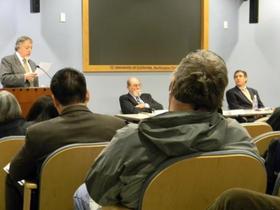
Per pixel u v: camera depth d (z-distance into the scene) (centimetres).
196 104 152
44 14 709
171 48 802
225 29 842
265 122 354
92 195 156
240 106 747
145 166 147
